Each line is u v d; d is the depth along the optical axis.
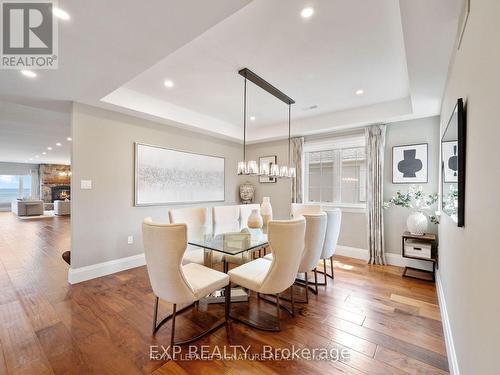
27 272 3.39
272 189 5.30
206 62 2.51
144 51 1.91
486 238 0.94
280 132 4.81
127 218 3.58
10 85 2.50
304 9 1.74
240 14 1.79
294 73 2.74
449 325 1.84
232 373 1.58
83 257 3.11
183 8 1.45
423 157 3.58
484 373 0.93
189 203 4.46
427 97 2.79
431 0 1.36
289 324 2.14
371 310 2.39
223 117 4.45
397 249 3.81
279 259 1.92
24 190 14.01
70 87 2.56
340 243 4.41
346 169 4.46
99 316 2.25
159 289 1.82
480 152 1.04
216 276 2.09
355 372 1.59
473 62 1.16
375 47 2.22
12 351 1.76
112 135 3.39
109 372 1.58
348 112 3.95
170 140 4.16
